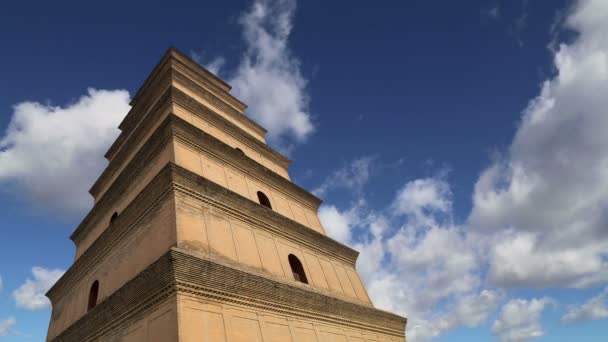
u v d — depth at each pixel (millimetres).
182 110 24672
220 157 23000
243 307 16062
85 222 26234
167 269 14367
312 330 18906
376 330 23688
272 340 16359
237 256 18234
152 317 14648
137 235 19062
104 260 21344
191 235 16672
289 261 21891
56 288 25469
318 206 29484
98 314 17812
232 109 31141
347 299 23656
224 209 19531
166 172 18000
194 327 13617
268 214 21844
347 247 26906
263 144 29578
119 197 23656
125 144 27062
